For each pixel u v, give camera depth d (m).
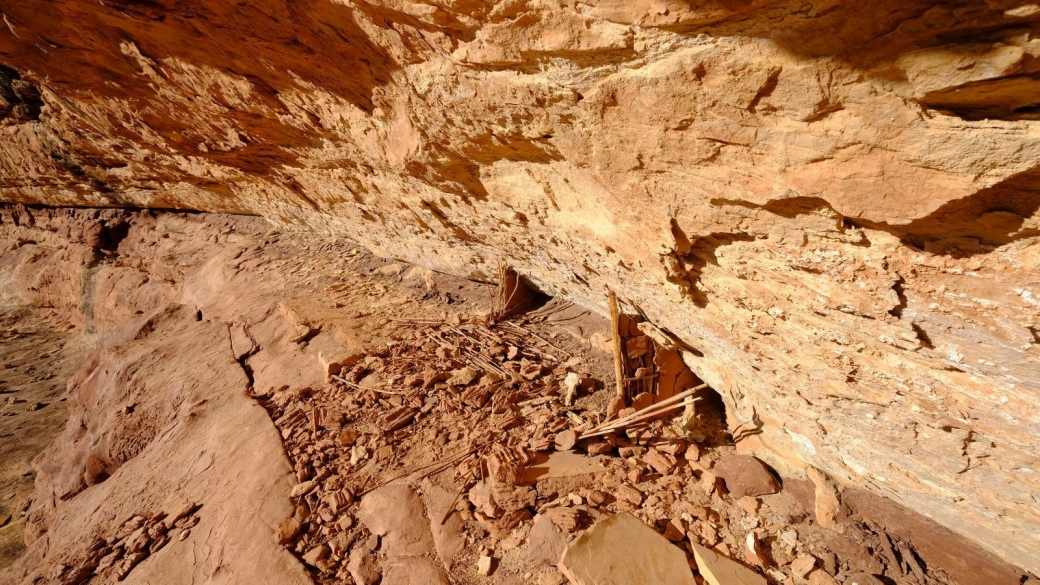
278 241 11.60
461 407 5.25
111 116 6.89
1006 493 2.50
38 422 10.59
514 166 3.77
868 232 1.97
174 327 9.26
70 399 8.97
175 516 4.73
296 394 5.82
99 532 4.94
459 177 4.39
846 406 2.98
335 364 6.05
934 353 2.17
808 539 3.56
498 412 5.11
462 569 3.61
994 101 1.39
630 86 2.13
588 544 3.43
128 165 10.05
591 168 2.94
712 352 4.09
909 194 1.68
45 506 6.83
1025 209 1.50
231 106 5.29
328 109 4.59
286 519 4.16
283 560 3.81
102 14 4.17
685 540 3.60
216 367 7.01
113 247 14.41
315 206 8.66
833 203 1.89
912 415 2.61
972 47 1.29
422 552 3.74
